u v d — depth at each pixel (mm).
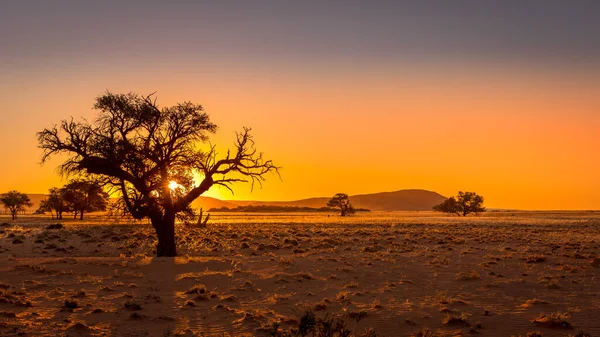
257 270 27203
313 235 57062
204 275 25219
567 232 67500
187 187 32375
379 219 130000
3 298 18938
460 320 16922
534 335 15391
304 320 12695
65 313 17594
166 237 33375
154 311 18156
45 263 28109
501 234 60344
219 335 15281
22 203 142000
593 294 22078
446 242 47719
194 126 32281
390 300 20531
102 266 27359
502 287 23516
